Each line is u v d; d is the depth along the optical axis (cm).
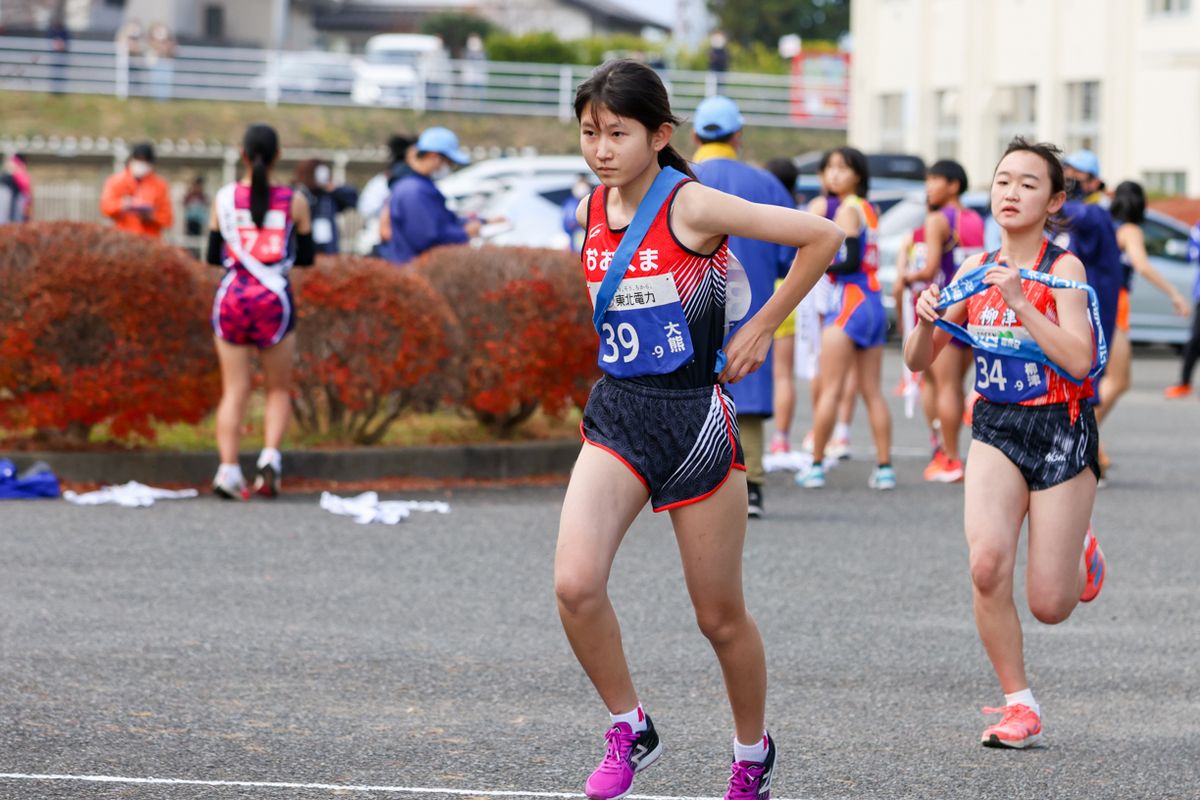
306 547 1950
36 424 2262
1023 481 1232
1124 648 1581
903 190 5284
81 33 13238
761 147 10338
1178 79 7038
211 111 9994
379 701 1338
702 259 984
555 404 2509
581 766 1178
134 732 1233
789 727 1295
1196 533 2208
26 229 2245
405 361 2422
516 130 10344
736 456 1005
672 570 1883
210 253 2205
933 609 1723
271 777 1137
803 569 1908
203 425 2605
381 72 10531
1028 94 7994
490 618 1636
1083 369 1193
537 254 2523
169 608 1636
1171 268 4931
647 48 14150
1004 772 1189
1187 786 1166
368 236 5322
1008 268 1189
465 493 2372
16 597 1656
